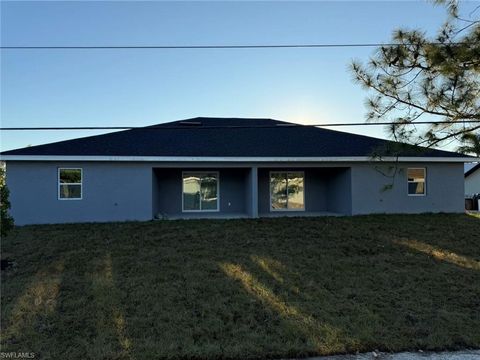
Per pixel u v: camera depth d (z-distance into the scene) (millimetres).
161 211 16922
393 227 12984
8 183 14039
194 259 8945
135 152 14820
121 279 7422
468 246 10805
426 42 6844
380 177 15945
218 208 17359
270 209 17562
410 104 7441
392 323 5488
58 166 14320
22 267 8469
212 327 5258
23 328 5215
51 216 14211
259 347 4641
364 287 7148
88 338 4922
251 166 15516
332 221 13930
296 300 6371
